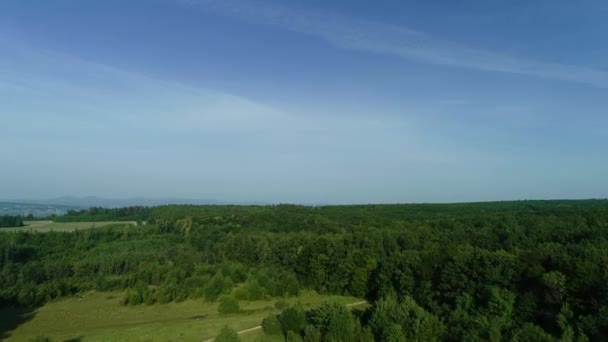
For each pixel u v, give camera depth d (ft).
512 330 160.97
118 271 359.66
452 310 209.87
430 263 253.24
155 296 298.76
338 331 178.81
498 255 224.12
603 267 182.19
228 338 172.14
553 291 185.88
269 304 289.33
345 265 317.63
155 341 207.62
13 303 289.74
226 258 392.06
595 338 156.87
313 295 319.27
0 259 346.54
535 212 418.72
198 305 290.97
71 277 342.85
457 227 368.27
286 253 364.17
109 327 240.32
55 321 256.32
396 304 199.11
